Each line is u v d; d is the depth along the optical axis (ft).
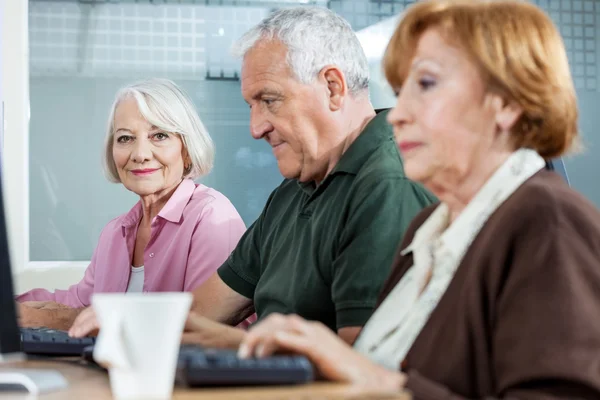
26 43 9.75
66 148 9.87
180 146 9.00
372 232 5.66
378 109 6.78
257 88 6.55
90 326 5.38
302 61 6.44
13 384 3.71
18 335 3.90
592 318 3.33
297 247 6.38
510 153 4.13
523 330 3.39
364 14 9.98
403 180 5.82
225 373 3.24
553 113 4.04
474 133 4.08
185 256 8.59
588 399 3.20
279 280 6.41
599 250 3.54
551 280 3.45
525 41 4.01
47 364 4.94
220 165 10.07
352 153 6.25
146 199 8.95
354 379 3.41
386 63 4.48
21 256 9.77
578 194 3.80
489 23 4.02
